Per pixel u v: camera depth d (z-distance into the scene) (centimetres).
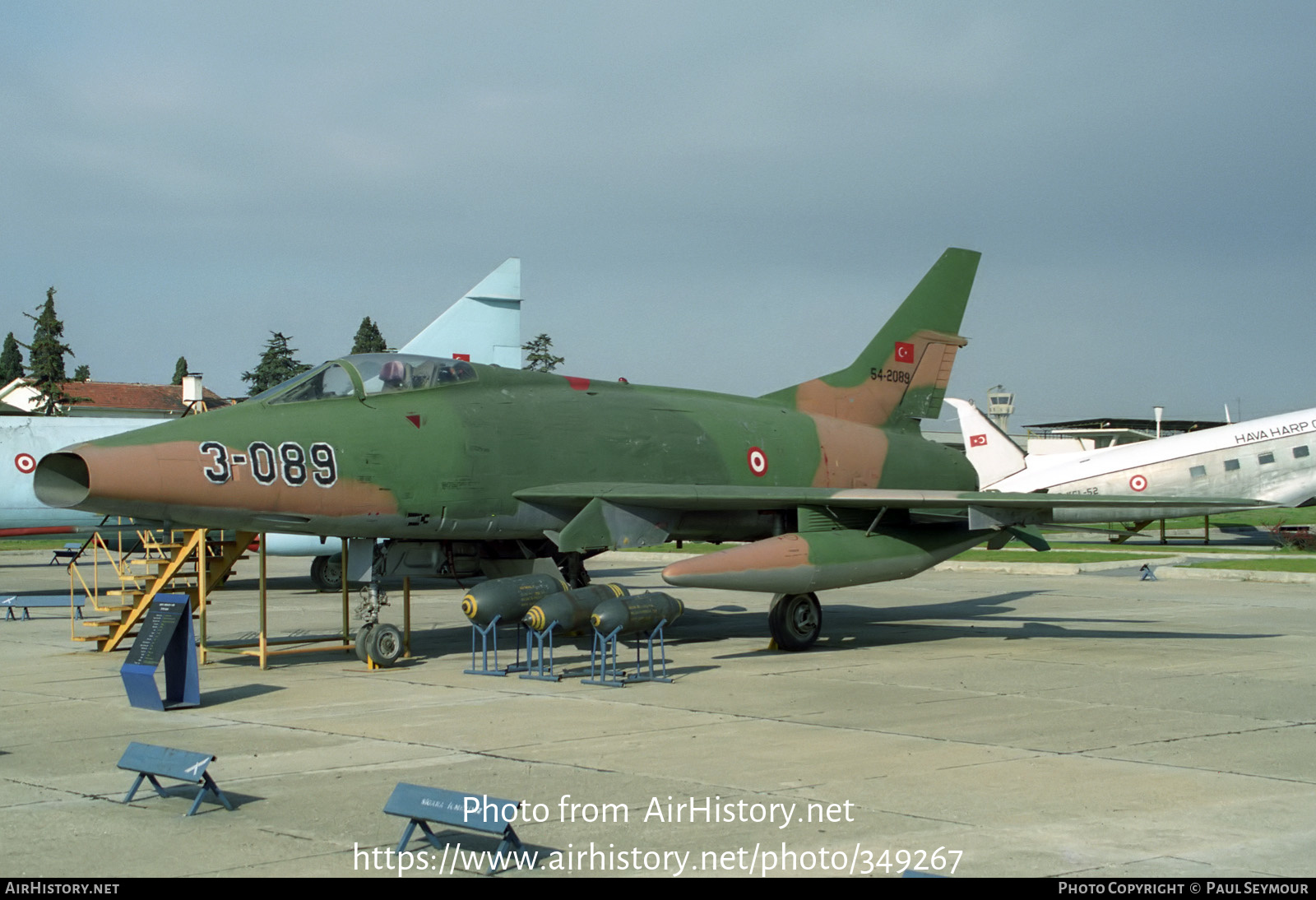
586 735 954
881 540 1541
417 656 1488
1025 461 4084
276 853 634
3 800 749
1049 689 1188
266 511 1254
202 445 1212
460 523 1407
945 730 973
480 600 1280
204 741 934
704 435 1655
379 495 1327
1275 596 2314
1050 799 740
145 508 1191
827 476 1794
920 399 2036
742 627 1859
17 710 1088
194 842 655
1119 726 990
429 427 1381
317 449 1288
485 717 1035
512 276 2956
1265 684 1219
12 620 2003
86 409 6706
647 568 3466
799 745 912
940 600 2303
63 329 6625
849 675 1295
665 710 1072
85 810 725
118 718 1041
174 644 1120
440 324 2862
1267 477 3806
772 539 1455
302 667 1382
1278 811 711
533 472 1459
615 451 1546
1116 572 3008
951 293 2075
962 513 1669
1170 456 3819
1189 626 1798
